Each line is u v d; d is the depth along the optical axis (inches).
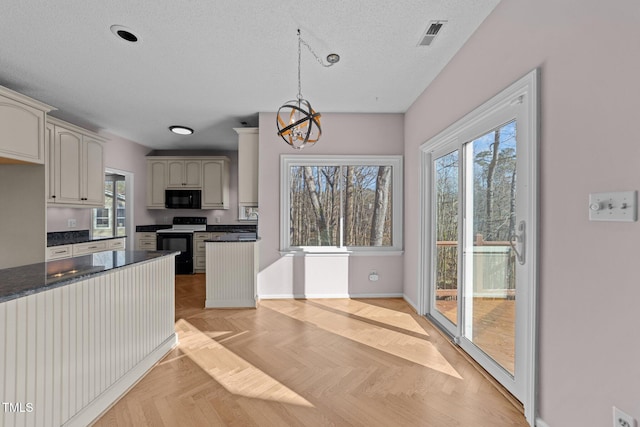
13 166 126.6
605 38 47.3
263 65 108.0
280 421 65.1
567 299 55.1
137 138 210.8
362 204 161.3
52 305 56.2
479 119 85.6
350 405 70.5
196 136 205.0
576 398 53.2
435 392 75.5
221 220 247.3
